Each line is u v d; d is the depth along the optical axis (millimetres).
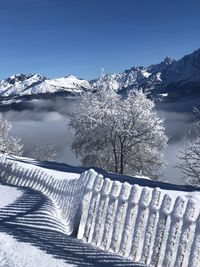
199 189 23234
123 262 6691
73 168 29375
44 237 7707
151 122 48000
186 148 32688
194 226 6793
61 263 6121
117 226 7570
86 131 48812
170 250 6488
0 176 18781
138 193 7395
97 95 50125
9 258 6078
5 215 9562
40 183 16016
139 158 48781
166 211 6691
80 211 8602
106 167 49375
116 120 47969
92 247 7617
